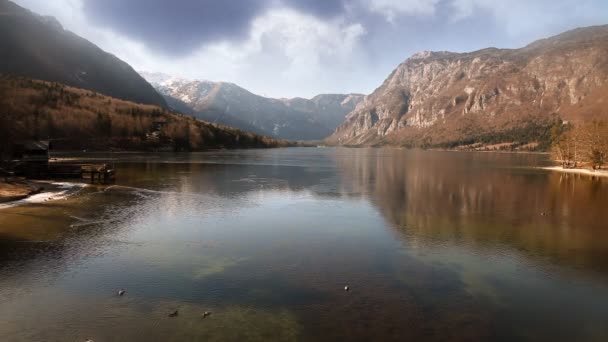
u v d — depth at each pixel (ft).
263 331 58.95
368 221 138.10
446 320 63.82
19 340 55.36
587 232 125.08
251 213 150.10
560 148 449.89
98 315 63.10
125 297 70.13
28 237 107.34
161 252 97.71
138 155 547.49
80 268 84.64
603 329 62.18
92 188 203.51
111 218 133.90
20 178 217.15
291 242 109.40
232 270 85.56
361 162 508.53
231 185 231.50
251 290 74.49
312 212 153.79
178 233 117.08
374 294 73.67
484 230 126.72
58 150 613.11
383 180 273.54
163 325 60.29
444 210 160.76
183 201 172.35
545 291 77.15
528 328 61.93
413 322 62.80
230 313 64.75
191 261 91.15
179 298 70.13
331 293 73.87
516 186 248.11
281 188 222.07
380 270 87.35
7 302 67.26
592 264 93.76
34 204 153.69
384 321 62.85
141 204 161.79
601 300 73.26
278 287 76.23
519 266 92.02
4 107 286.87
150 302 68.33
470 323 62.95
